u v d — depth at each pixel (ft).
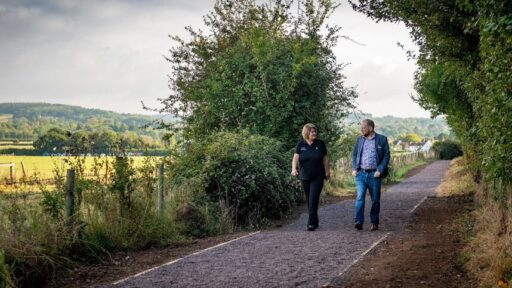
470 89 31.32
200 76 59.67
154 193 34.27
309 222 35.40
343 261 24.85
